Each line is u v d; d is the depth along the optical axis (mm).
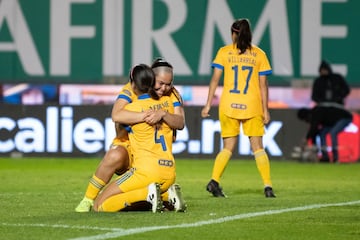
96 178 30703
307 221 29047
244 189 43250
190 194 39781
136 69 30203
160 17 70500
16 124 69500
